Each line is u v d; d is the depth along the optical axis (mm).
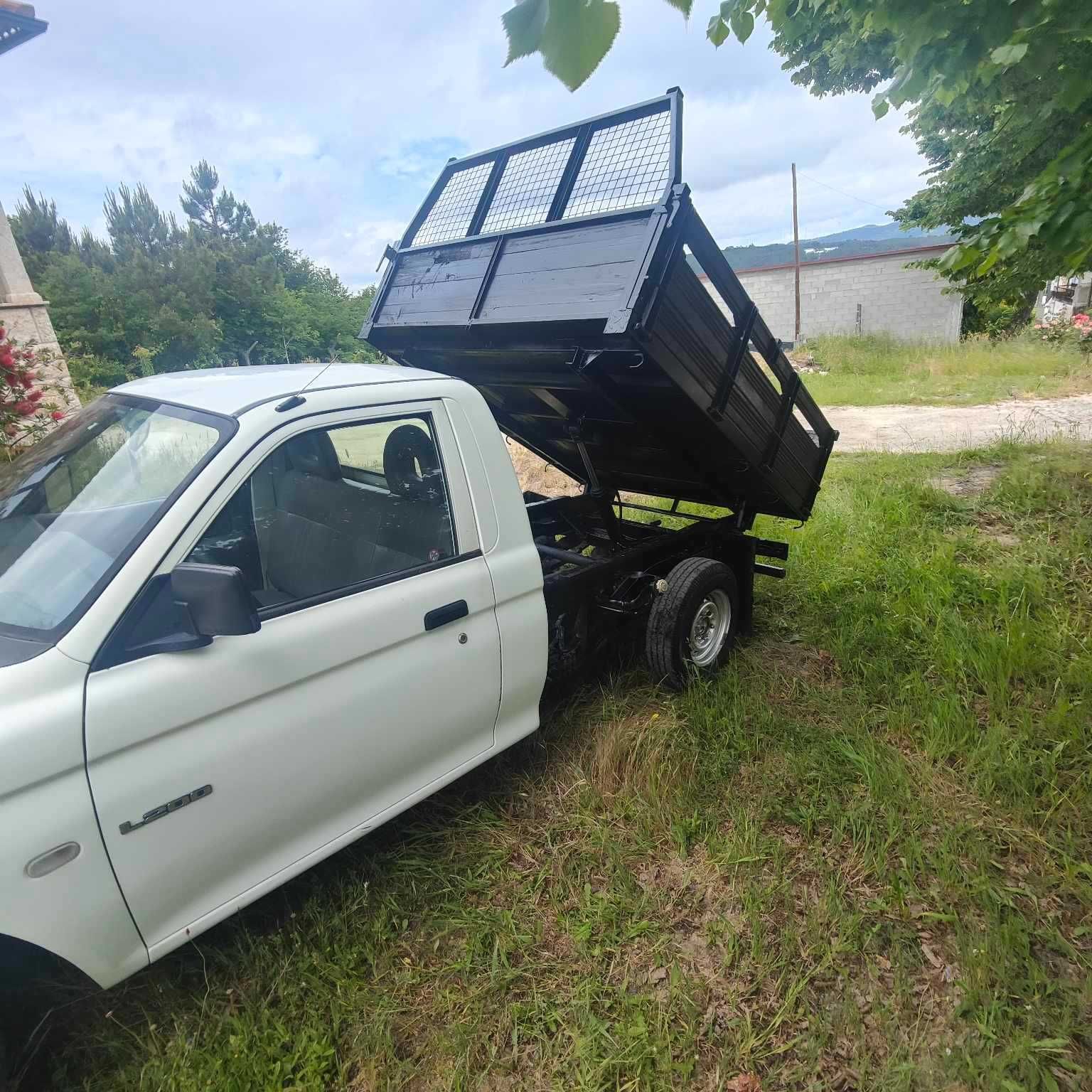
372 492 2604
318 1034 2090
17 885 1649
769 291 22859
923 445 8766
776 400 3770
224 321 38219
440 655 2572
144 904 1902
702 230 2805
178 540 1976
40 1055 1976
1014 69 2885
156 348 32969
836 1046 2059
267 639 2094
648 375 3076
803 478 4309
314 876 2643
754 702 3652
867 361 16906
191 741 1942
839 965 2268
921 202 15273
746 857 2689
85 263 37219
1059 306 20094
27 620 1896
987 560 5039
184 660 1929
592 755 3287
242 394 2396
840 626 4336
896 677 3746
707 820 2910
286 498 2352
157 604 1927
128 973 1918
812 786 3055
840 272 21688
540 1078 2020
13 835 1639
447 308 3453
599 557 3885
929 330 20781
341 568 2482
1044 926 2373
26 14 7066
